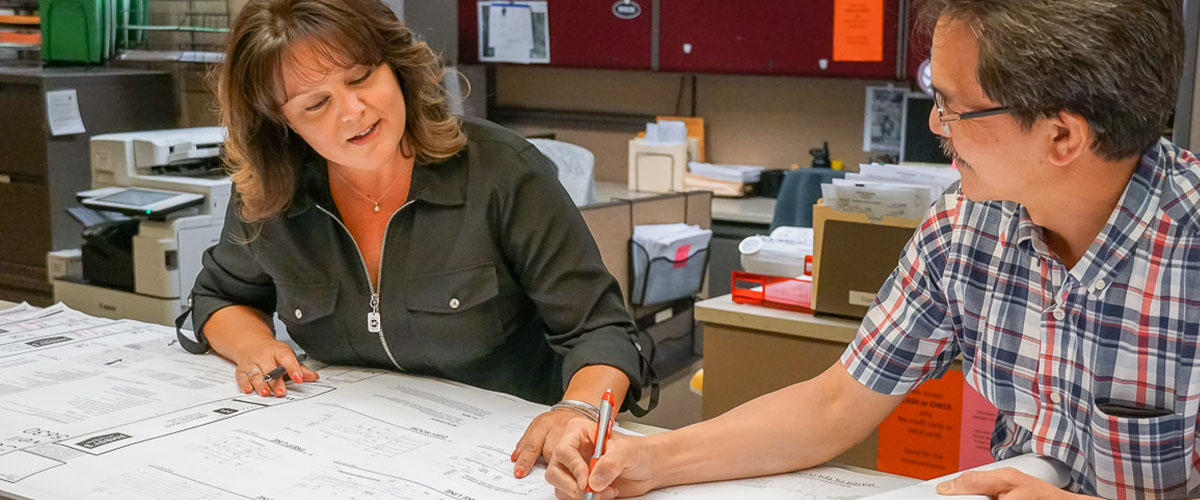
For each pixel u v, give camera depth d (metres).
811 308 1.88
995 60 0.88
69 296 2.71
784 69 4.03
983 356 1.12
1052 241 1.05
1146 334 0.98
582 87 4.82
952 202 1.13
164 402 1.35
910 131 3.93
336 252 1.48
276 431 1.24
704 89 4.56
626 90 4.73
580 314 1.42
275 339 1.54
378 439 1.22
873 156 4.18
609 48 4.34
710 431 1.16
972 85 0.91
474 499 1.05
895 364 1.18
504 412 1.33
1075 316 1.02
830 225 1.81
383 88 1.32
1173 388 0.98
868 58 3.87
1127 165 0.94
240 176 1.46
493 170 1.43
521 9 4.46
